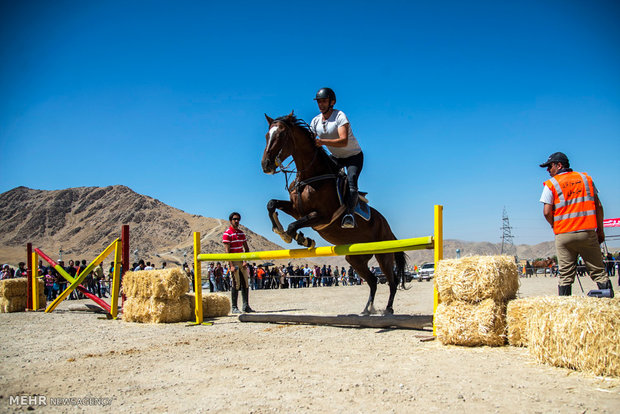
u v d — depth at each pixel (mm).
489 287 4855
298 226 5859
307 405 3123
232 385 3668
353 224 6125
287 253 6629
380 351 4887
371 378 3760
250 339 5875
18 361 4801
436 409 2979
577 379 3635
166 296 7738
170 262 182125
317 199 6117
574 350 3867
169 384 3756
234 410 3061
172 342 5773
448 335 5031
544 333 4102
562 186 5496
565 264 5496
